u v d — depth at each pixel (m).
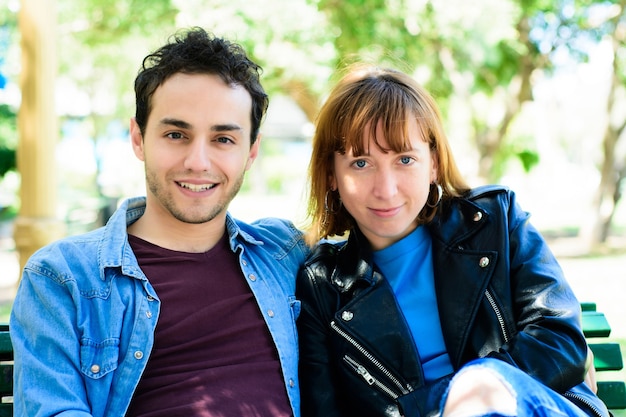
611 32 12.80
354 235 2.48
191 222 2.22
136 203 2.40
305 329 2.38
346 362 2.31
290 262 2.48
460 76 11.75
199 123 2.16
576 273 9.59
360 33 9.20
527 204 26.34
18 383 2.01
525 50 11.92
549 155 29.95
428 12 9.05
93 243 2.22
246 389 2.13
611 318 6.55
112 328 2.09
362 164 2.28
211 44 2.23
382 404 2.26
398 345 2.29
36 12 6.05
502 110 15.16
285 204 20.66
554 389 2.03
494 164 13.16
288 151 37.38
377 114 2.23
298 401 2.25
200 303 2.21
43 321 2.04
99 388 2.04
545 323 2.14
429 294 2.39
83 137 31.00
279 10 8.16
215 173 2.20
